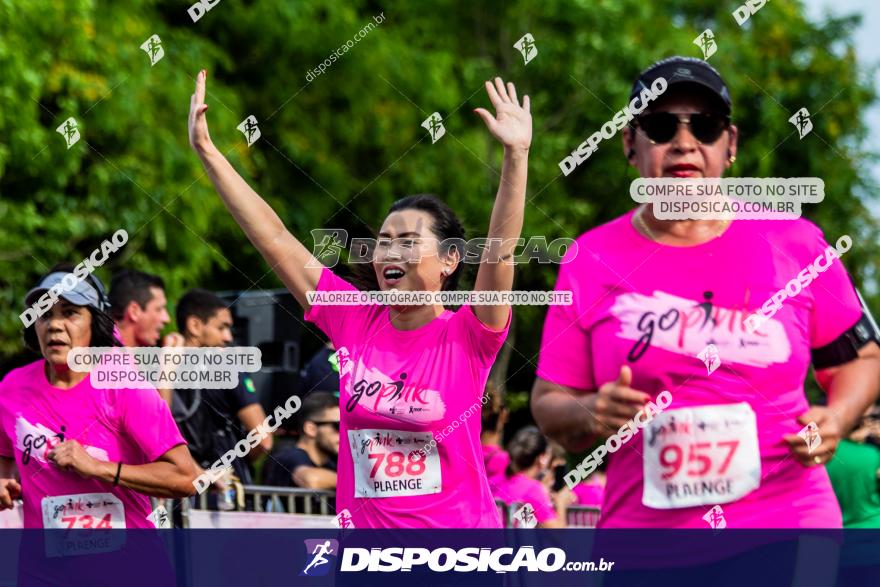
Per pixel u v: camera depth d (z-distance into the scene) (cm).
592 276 755
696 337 730
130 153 1733
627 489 743
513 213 760
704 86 752
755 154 2386
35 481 877
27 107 1591
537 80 2395
